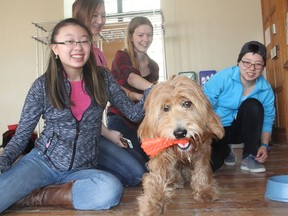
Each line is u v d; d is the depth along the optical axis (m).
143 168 2.15
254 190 1.76
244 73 2.24
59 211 1.56
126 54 2.53
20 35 5.08
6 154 1.54
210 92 2.36
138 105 1.86
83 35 1.64
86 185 1.57
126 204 1.64
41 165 1.63
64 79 1.67
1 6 5.12
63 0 5.04
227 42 4.84
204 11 4.87
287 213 1.34
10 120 5.06
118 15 4.69
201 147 1.60
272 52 4.29
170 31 4.90
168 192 1.42
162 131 1.49
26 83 5.06
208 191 1.59
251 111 2.29
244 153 2.41
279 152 3.31
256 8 4.82
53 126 1.65
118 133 2.16
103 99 1.72
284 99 3.94
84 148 1.69
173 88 1.51
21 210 1.60
